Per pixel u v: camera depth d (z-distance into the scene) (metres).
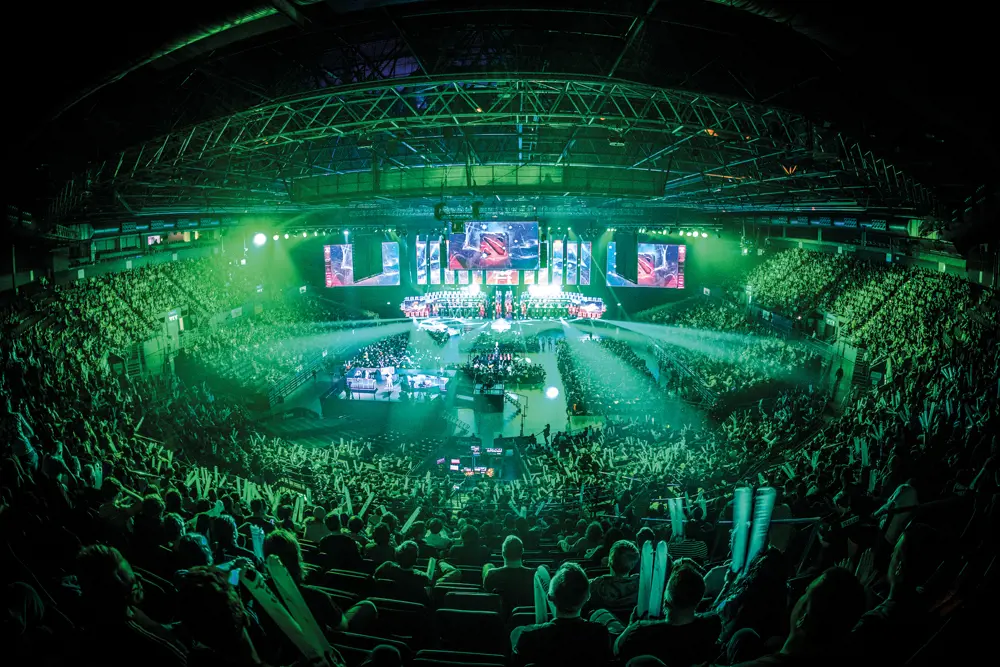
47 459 10.61
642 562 5.35
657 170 27.94
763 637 4.84
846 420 21.55
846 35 9.12
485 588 7.45
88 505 8.57
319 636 3.73
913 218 24.86
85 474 11.91
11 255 26.89
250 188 30.92
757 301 49.50
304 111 21.12
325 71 18.28
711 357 42.91
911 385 20.78
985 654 3.23
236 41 14.77
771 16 9.35
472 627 6.30
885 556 6.18
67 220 26.02
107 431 18.06
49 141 16.62
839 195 24.94
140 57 9.72
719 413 33.34
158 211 28.66
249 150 23.47
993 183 13.88
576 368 46.88
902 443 14.73
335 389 42.84
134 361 33.91
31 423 14.64
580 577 4.08
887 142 15.05
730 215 47.75
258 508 10.15
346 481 21.39
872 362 29.22
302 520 12.30
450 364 48.22
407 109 21.84
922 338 26.89
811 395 29.73
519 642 4.20
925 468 10.59
